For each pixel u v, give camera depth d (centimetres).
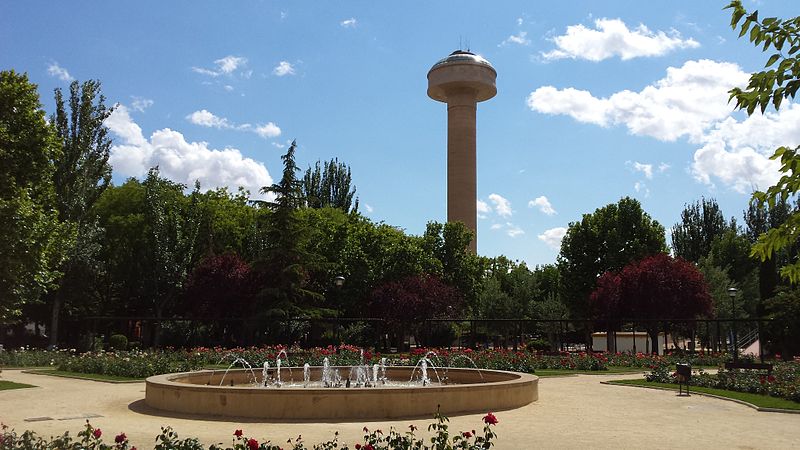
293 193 4225
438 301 4719
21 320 4769
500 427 1403
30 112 2362
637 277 5038
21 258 1975
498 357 3212
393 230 6069
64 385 2338
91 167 4469
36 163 2375
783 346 4075
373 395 1525
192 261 5434
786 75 530
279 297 4103
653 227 6003
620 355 3809
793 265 587
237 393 1531
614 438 1283
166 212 5219
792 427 1448
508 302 6475
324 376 2503
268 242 4322
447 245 5812
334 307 4906
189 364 2827
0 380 2469
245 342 4400
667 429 1405
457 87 8050
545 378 2819
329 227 5234
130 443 1179
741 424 1490
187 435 1267
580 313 6009
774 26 541
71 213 4334
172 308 5203
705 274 6141
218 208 5681
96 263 4475
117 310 5453
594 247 5966
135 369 2617
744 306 6353
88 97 4422
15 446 897
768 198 552
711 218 7844
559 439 1264
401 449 905
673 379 2481
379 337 4953
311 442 1188
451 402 1606
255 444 831
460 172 7956
